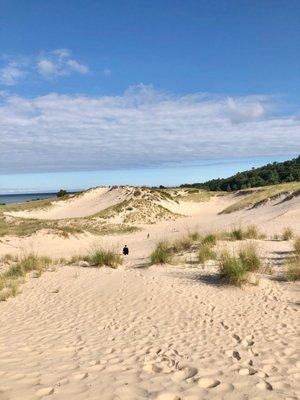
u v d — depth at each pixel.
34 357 6.19
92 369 5.61
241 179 131.62
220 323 8.05
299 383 5.09
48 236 31.61
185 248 19.73
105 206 63.06
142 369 5.63
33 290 12.18
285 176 125.81
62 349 6.66
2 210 63.59
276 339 6.97
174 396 4.68
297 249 15.43
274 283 11.09
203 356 6.21
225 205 66.69
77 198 70.94
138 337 7.35
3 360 6.03
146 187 69.88
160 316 8.73
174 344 6.86
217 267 13.54
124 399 4.56
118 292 11.05
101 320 8.65
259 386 4.98
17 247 28.84
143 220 53.12
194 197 73.50
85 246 30.98
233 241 20.08
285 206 40.75
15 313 9.62
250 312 8.75
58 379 5.17
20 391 4.73
